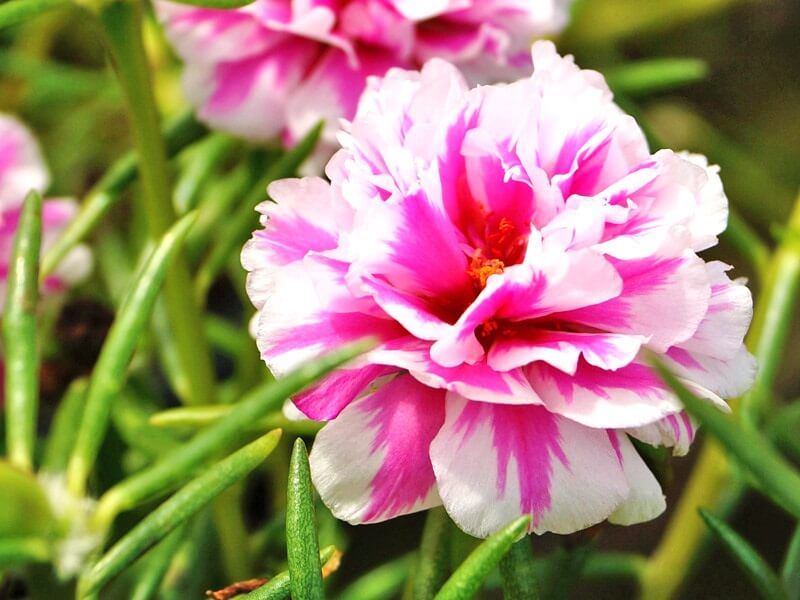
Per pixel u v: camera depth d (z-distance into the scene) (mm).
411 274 212
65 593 214
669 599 278
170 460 209
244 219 259
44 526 211
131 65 243
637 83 294
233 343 297
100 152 359
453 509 205
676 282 208
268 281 215
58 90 320
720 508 272
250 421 204
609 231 212
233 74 259
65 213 273
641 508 208
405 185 211
